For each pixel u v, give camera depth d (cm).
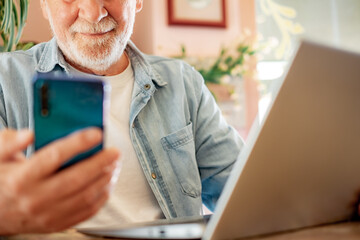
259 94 254
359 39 231
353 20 233
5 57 114
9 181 37
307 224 55
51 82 43
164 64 128
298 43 48
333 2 238
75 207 41
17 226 42
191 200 111
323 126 52
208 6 248
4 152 39
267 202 50
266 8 256
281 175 50
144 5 243
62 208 40
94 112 44
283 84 48
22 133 39
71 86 44
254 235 50
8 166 39
